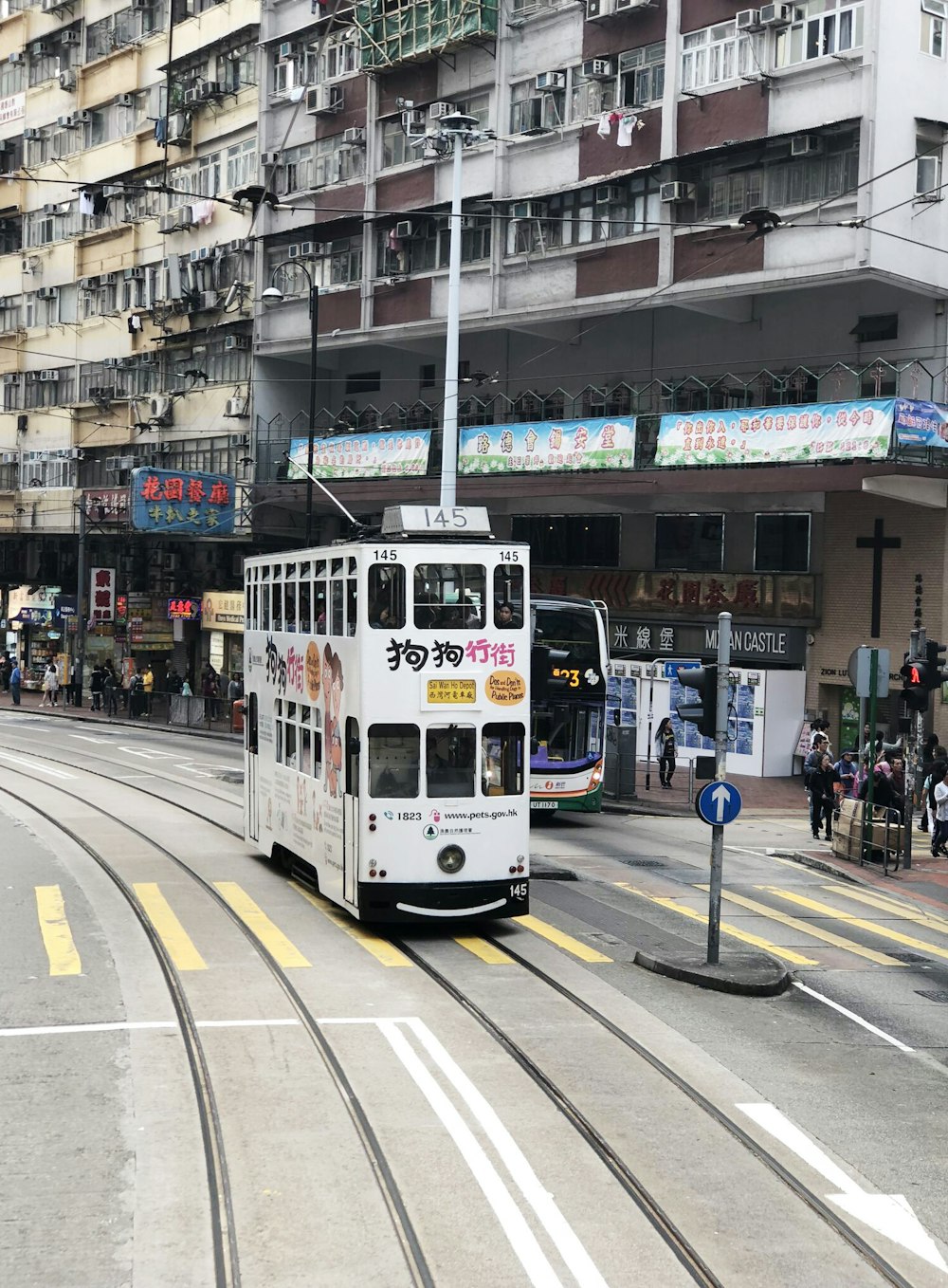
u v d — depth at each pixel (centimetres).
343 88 4038
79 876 1808
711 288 3042
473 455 3403
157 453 4728
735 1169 862
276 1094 974
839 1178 858
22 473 5456
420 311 3762
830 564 3145
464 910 1498
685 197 3066
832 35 2845
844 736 3153
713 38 3062
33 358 5422
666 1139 910
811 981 1405
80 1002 1209
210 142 4541
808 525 3222
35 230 5425
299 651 1745
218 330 4459
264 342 4253
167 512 4097
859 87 2788
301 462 3956
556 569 3731
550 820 2631
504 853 1517
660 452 3020
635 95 3244
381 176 3881
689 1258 734
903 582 3012
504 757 1523
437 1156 863
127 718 4531
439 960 1410
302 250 4094
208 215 4534
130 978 1295
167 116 4659
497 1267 716
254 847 2027
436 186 3731
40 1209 779
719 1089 1025
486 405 3591
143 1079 1002
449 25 3588
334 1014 1185
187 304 4572
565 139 3400
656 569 3531
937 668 2256
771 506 3262
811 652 3203
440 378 4016
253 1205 788
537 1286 696
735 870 2122
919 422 2678
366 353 4234
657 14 3194
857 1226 786
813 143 2852
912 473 2756
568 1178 834
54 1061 1041
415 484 3647
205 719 4216
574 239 3369
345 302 3988
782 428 2809
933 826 2438
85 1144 876
